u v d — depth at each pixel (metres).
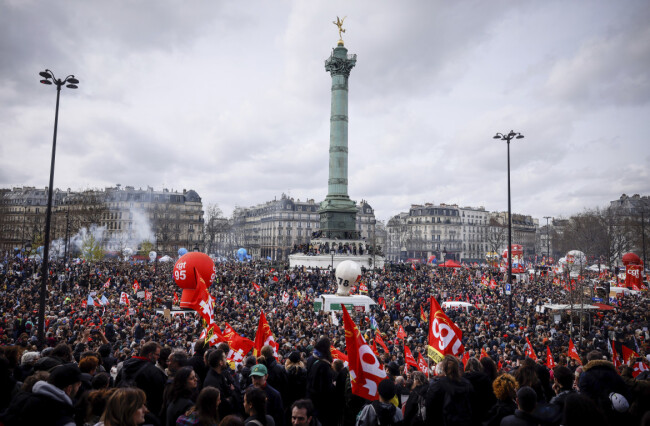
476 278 61.81
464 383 7.24
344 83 76.69
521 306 40.03
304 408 6.29
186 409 6.62
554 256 163.62
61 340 18.64
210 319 13.54
